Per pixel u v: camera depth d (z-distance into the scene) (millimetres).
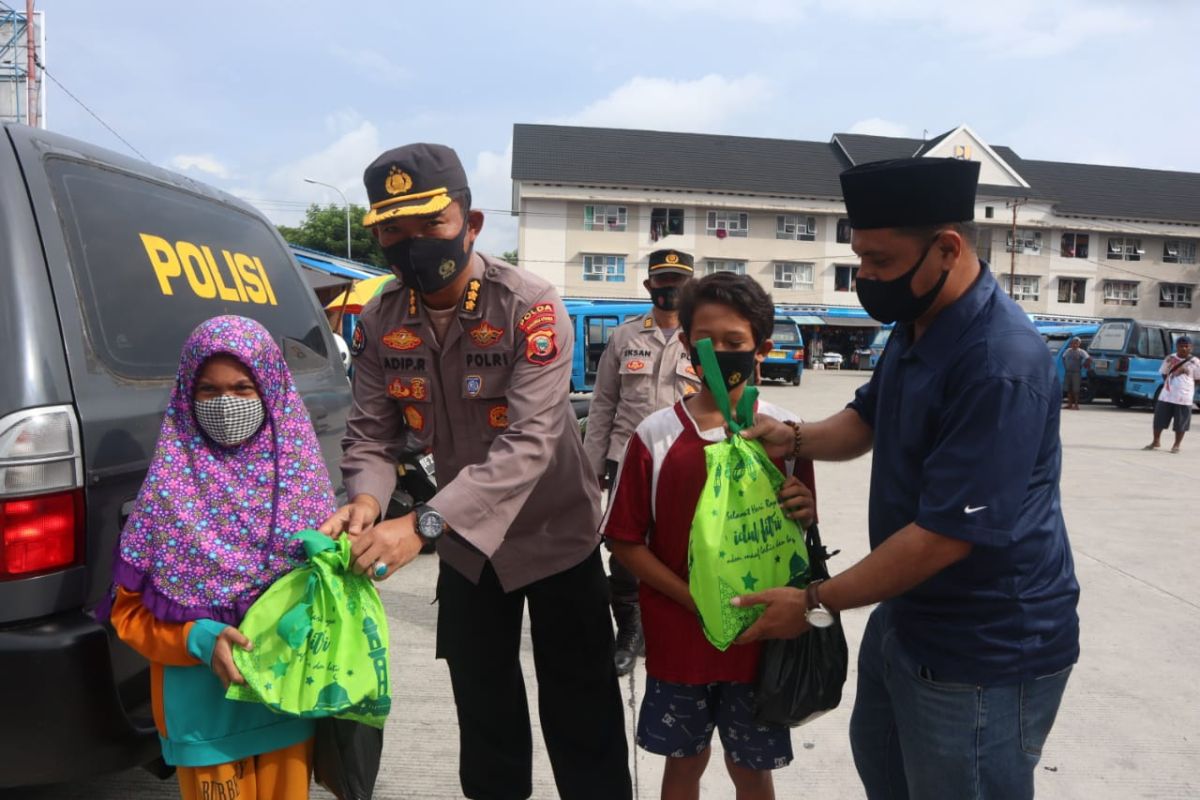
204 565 1701
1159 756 2953
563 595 2180
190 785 1810
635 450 1956
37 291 1932
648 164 40219
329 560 1647
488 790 2316
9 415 1801
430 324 2012
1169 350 17609
